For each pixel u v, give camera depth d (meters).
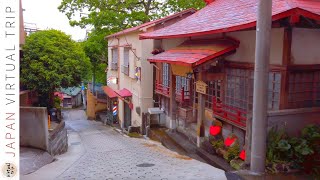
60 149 13.65
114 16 26.30
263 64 6.94
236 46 10.68
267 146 8.01
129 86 23.06
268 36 6.87
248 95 10.36
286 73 8.75
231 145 10.46
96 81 35.75
